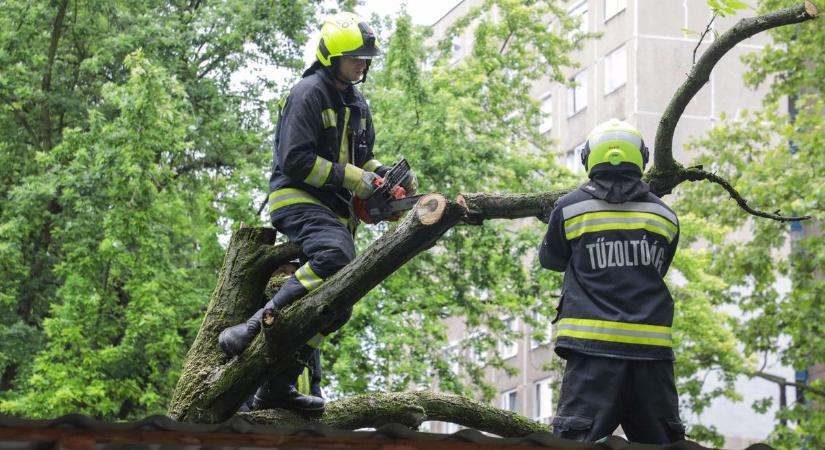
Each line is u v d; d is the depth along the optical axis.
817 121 21.52
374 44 6.44
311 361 7.32
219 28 23.16
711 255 22.84
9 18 21.83
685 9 34.56
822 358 21.42
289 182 6.45
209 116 23.22
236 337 6.34
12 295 20.28
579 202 5.83
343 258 6.23
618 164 5.81
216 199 20.53
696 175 6.70
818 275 24.31
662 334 5.63
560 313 5.79
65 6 21.88
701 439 22.09
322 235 6.29
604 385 5.57
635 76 34.12
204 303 19.98
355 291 5.99
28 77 21.50
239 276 7.00
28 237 21.16
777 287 27.66
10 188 22.36
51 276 21.17
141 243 19.50
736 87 34.06
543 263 5.97
